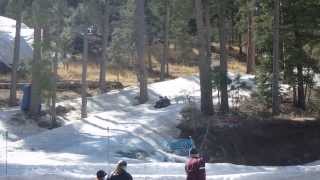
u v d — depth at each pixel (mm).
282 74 48406
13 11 52188
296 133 39469
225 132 38750
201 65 44094
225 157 35812
